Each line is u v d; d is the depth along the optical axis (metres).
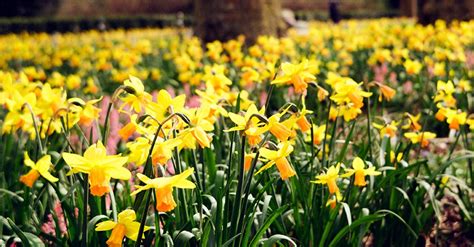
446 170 4.95
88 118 3.82
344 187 4.49
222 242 3.25
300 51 11.70
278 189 4.23
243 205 3.20
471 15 13.76
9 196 4.10
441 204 4.94
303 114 3.41
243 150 3.09
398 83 9.58
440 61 9.21
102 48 14.12
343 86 3.96
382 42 10.69
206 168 4.26
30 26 33.72
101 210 3.35
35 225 3.74
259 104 7.14
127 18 34.75
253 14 12.34
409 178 4.36
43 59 11.30
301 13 36.19
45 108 4.15
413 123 4.54
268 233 3.94
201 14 12.50
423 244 4.61
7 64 11.48
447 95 4.72
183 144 3.26
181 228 3.29
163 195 2.53
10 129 4.65
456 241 4.61
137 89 3.27
